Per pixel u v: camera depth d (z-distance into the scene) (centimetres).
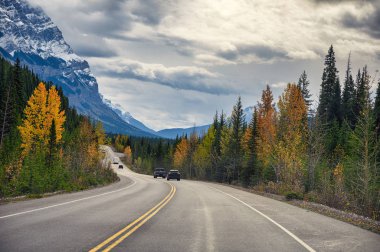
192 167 9138
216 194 2864
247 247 881
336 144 4806
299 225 1296
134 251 798
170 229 1115
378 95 4156
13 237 912
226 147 6431
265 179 4388
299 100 3769
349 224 1370
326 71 6316
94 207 1683
